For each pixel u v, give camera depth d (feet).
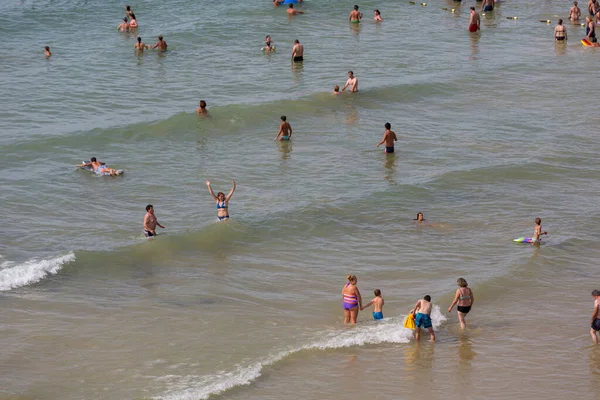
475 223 138.21
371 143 177.27
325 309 107.86
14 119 180.86
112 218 135.85
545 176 159.53
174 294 110.32
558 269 120.47
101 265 117.80
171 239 125.90
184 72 222.28
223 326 101.19
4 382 86.38
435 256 125.29
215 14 285.64
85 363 91.09
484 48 255.91
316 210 140.87
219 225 131.64
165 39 254.06
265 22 277.44
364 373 91.25
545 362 94.73
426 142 178.19
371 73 225.97
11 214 134.92
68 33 259.19
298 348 95.76
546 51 254.06
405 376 90.94
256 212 139.44
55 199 142.41
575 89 217.36
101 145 169.37
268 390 86.79
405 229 135.64
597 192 152.35
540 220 128.16
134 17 264.93
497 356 95.96
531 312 107.76
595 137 182.19
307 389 87.35
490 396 87.10
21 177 151.02
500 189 153.17
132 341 96.53
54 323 100.12
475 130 186.80
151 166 160.66
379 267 121.39
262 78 218.79
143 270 117.80
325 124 188.65
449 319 105.70
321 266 121.70
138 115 186.50
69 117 184.14
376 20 284.82
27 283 110.63
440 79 221.66
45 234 127.95
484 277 116.57
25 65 223.30
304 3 302.86
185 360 92.38
